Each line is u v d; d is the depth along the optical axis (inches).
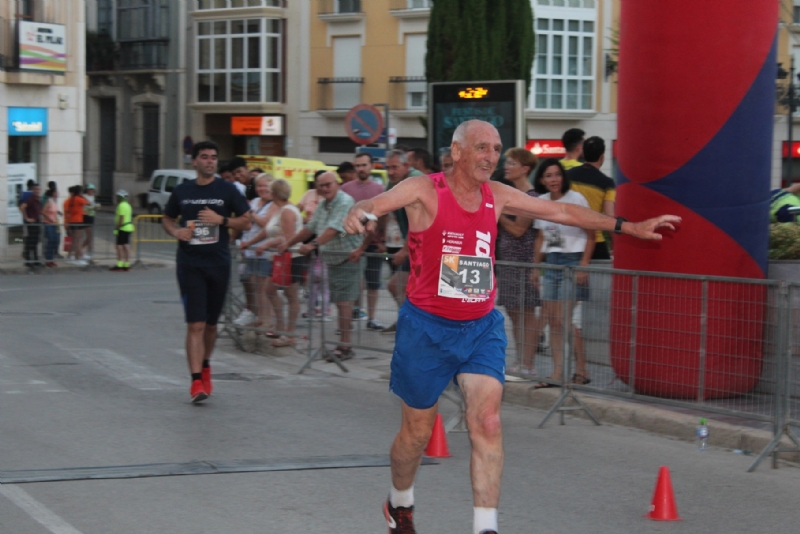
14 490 229.6
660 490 218.1
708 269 314.2
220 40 1668.3
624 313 309.0
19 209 1014.4
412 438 193.8
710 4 304.8
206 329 339.6
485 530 180.4
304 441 284.4
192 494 229.8
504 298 340.5
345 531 205.5
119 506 219.3
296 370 414.6
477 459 184.7
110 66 1792.6
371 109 752.3
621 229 205.5
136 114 1796.3
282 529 206.2
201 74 1696.6
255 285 465.7
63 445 273.9
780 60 1295.5
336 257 406.9
